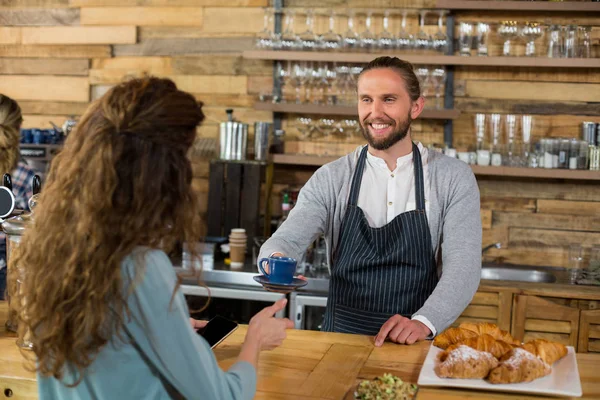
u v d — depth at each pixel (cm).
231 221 437
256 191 434
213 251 411
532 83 442
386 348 217
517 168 419
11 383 194
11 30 490
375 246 272
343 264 275
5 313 247
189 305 399
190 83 473
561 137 441
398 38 426
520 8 428
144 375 147
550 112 441
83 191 138
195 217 147
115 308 139
